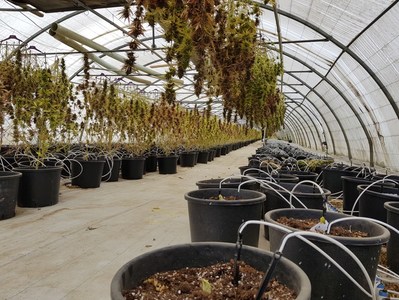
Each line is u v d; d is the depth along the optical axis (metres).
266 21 6.38
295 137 28.02
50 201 4.07
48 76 4.32
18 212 3.73
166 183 6.21
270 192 2.98
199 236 2.41
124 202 4.39
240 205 2.30
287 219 2.00
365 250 1.51
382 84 6.47
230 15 2.69
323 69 8.48
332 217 2.02
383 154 8.56
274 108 5.64
